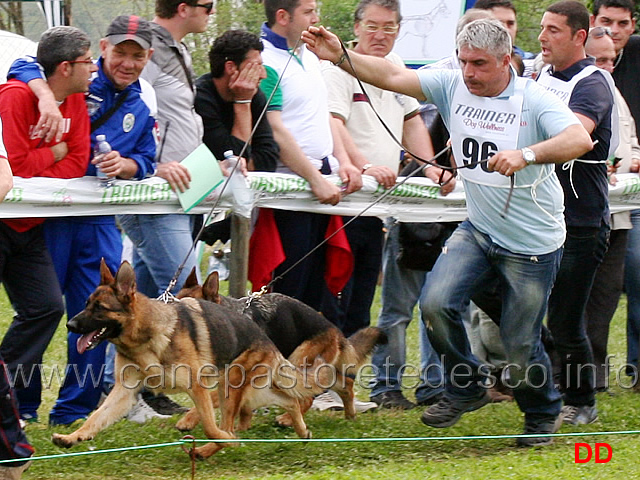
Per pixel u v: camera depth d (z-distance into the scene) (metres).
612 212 11.02
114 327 7.26
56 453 7.65
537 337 8.27
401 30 15.09
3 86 7.72
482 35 7.53
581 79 8.97
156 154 8.65
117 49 8.14
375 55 9.87
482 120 7.82
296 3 9.35
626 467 7.68
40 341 8.01
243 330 8.07
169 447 8.03
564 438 8.95
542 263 8.02
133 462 7.63
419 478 7.10
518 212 7.90
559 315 9.54
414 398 10.92
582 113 8.84
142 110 8.45
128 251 10.20
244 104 8.99
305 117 9.47
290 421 9.05
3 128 7.59
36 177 7.78
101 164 8.02
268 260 9.13
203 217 9.46
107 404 7.46
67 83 7.79
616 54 11.45
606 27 11.24
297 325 8.87
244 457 7.91
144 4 20.44
